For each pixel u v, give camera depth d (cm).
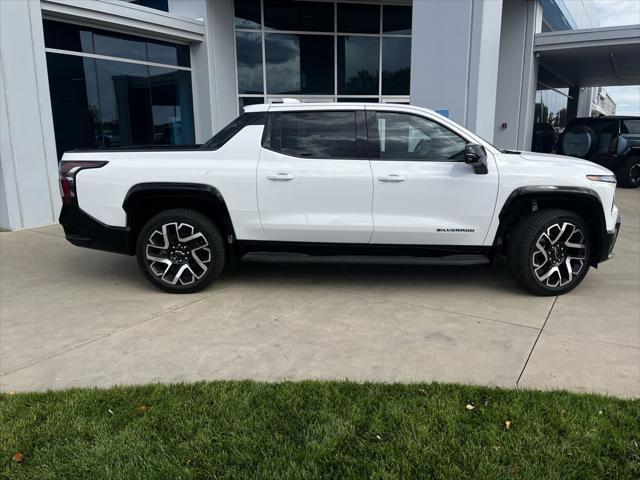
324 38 1443
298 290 518
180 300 491
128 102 1124
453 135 482
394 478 239
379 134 484
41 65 826
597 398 304
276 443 265
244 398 306
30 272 588
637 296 496
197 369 351
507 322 430
